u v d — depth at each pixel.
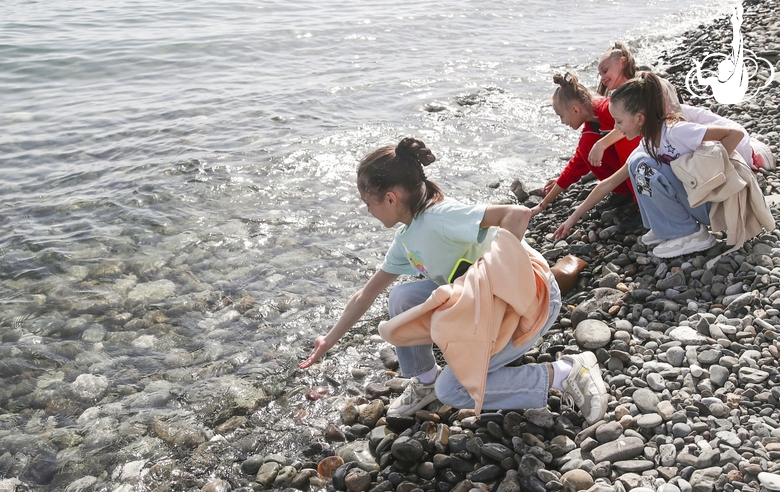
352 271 4.88
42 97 8.70
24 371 3.90
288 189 6.10
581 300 4.07
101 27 12.16
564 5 13.97
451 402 3.06
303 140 7.14
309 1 14.38
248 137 7.25
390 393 3.65
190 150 6.90
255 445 3.37
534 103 8.20
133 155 6.85
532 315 2.88
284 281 4.75
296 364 3.95
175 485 3.13
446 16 12.73
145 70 9.75
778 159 5.23
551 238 4.93
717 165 3.70
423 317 2.87
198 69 9.77
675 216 4.07
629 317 3.77
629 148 4.52
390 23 12.17
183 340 4.18
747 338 3.36
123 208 5.74
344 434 3.40
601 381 3.09
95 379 3.84
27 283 4.72
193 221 5.54
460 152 6.86
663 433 2.90
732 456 2.64
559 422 3.07
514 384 3.05
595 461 2.81
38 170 6.55
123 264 4.94
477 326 2.74
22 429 3.49
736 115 6.36
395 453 3.06
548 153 6.80
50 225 5.50
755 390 3.02
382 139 7.18
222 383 3.81
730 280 3.81
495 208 2.81
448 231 2.83
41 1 14.41
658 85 3.81
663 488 2.55
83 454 3.33
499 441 3.05
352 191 6.08
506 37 11.44
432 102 8.19
